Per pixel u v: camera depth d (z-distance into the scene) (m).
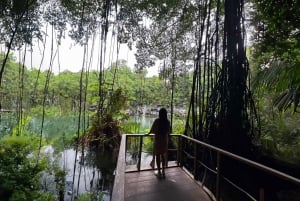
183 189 4.09
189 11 8.99
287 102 3.55
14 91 25.31
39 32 9.78
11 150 6.91
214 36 6.79
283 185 5.32
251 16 6.88
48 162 8.20
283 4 4.32
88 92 15.39
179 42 10.58
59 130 19.48
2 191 5.51
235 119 5.60
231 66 5.70
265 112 7.95
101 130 12.44
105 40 8.72
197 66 6.81
